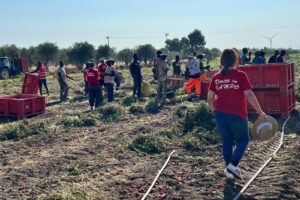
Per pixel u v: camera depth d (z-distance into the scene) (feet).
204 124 41.27
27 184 27.55
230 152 25.89
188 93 65.05
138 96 69.15
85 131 44.73
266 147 35.50
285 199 23.53
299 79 81.46
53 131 44.55
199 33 295.48
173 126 42.11
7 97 59.82
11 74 139.13
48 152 36.29
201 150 35.37
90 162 32.14
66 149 37.04
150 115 53.57
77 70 189.06
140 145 36.45
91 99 61.46
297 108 53.26
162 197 24.41
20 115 56.24
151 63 215.31
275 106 47.78
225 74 25.12
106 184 26.96
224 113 25.17
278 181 26.23
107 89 65.36
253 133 26.03
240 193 24.21
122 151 35.53
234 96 24.94
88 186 26.43
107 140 39.55
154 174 28.73
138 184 26.73
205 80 65.72
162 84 64.08
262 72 47.62
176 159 32.53
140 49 236.84
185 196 24.41
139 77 68.85
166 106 60.08
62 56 230.89
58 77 77.56
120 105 58.18
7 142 40.86
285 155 32.91
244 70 48.37
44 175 29.63
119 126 47.06
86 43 226.99
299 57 194.59
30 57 220.84
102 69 67.87
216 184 26.09
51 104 72.74
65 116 51.29
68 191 24.25
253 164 30.55
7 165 32.68
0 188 26.73
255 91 48.26
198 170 29.32
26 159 34.22
